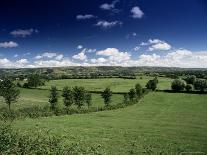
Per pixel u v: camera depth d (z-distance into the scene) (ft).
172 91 509.35
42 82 594.65
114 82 644.69
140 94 438.81
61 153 84.02
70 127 178.91
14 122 192.34
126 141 137.08
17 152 76.64
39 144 86.69
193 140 149.48
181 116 276.62
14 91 300.61
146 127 197.77
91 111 293.43
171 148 124.77
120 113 288.51
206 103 390.01
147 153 112.57
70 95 328.08
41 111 257.96
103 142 130.41
